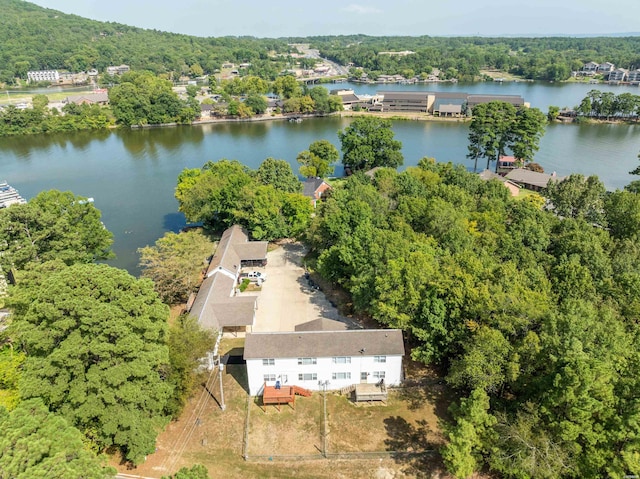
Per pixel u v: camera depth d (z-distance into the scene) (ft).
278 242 306.55
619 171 451.12
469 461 122.83
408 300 177.27
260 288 246.47
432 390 170.50
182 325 176.86
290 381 168.76
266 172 335.88
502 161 463.42
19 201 357.20
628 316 166.50
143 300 142.31
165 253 233.96
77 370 125.80
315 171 427.33
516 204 268.21
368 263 203.41
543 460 117.08
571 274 183.73
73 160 530.27
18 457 94.32
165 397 139.23
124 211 372.99
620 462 108.47
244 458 144.56
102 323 128.26
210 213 303.27
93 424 131.13
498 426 130.21
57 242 211.20
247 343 166.30
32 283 168.25
